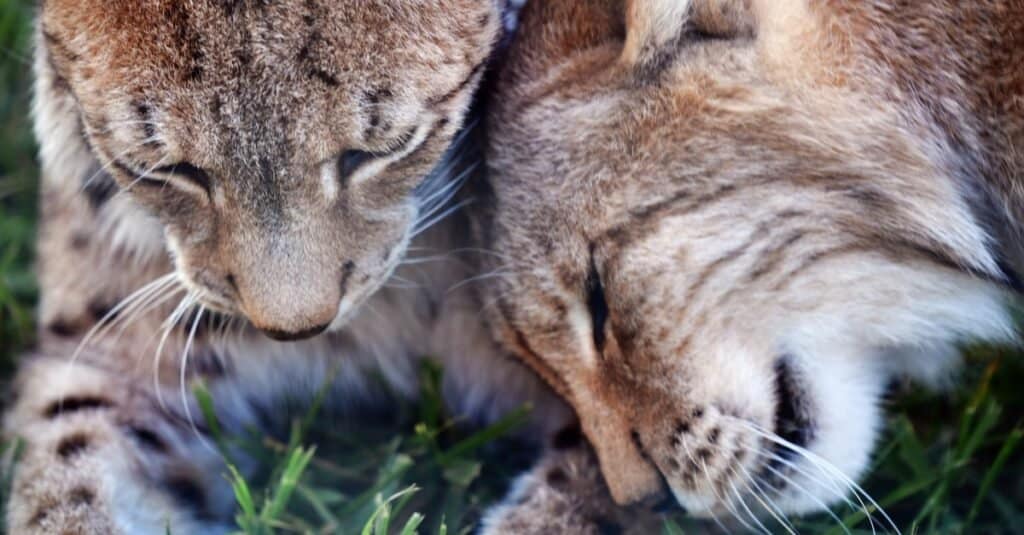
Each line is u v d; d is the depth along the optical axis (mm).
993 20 1158
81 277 1250
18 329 1321
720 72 1153
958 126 1175
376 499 1180
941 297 1193
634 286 1156
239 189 1154
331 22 1141
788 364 1185
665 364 1162
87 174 1229
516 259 1184
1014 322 1209
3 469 1227
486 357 1256
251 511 1178
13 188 1396
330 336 1251
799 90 1157
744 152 1156
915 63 1167
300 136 1146
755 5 1150
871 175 1165
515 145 1184
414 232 1206
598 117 1163
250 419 1272
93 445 1214
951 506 1222
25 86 1425
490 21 1188
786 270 1169
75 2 1147
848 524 1188
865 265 1178
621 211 1154
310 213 1159
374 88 1153
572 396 1188
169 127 1146
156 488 1221
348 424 1277
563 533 1188
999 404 1245
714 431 1165
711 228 1157
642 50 1149
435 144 1185
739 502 1180
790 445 1168
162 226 1206
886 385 1229
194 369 1251
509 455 1261
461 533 1197
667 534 1186
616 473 1175
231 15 1132
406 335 1261
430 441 1235
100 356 1247
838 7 1158
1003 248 1199
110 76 1144
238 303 1181
